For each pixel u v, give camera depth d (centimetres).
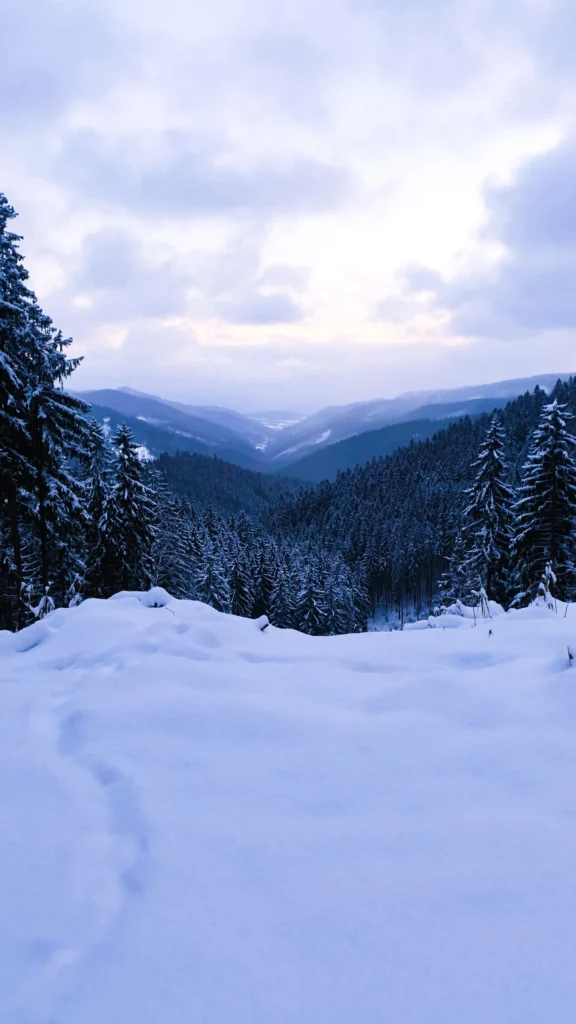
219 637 595
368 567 8675
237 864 238
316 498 14700
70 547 2125
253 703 411
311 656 532
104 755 343
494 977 174
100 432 2516
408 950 187
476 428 15175
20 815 286
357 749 339
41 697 452
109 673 494
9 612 2072
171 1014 166
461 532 2819
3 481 1631
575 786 283
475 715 373
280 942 193
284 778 311
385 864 232
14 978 184
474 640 551
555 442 2111
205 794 297
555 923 195
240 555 5091
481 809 269
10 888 230
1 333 1540
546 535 2173
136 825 272
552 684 398
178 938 197
